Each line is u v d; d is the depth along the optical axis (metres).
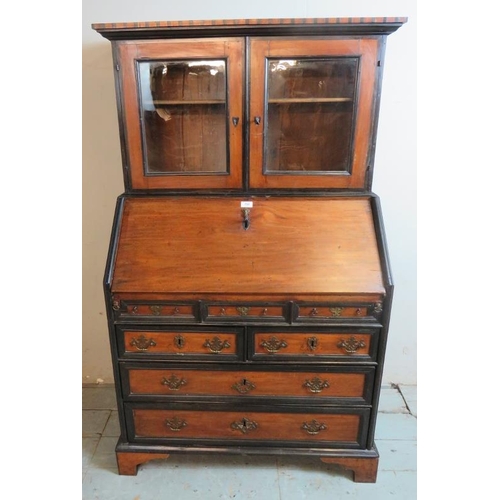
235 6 1.58
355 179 1.39
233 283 1.29
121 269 1.33
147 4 1.58
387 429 1.75
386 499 1.43
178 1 1.58
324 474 1.53
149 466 1.57
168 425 1.46
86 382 2.06
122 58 1.29
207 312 1.31
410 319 1.94
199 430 1.46
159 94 1.36
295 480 1.50
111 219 1.85
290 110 1.38
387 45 1.59
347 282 1.29
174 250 1.35
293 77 1.33
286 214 1.39
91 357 2.05
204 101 1.35
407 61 1.60
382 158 1.73
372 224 1.37
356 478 1.48
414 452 1.63
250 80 1.29
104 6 1.59
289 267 1.32
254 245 1.35
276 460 1.59
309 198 1.41
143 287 1.29
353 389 1.38
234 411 1.42
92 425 1.80
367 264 1.31
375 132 1.34
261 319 1.31
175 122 1.40
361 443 1.44
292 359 1.34
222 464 1.58
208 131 1.40
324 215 1.39
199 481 1.50
